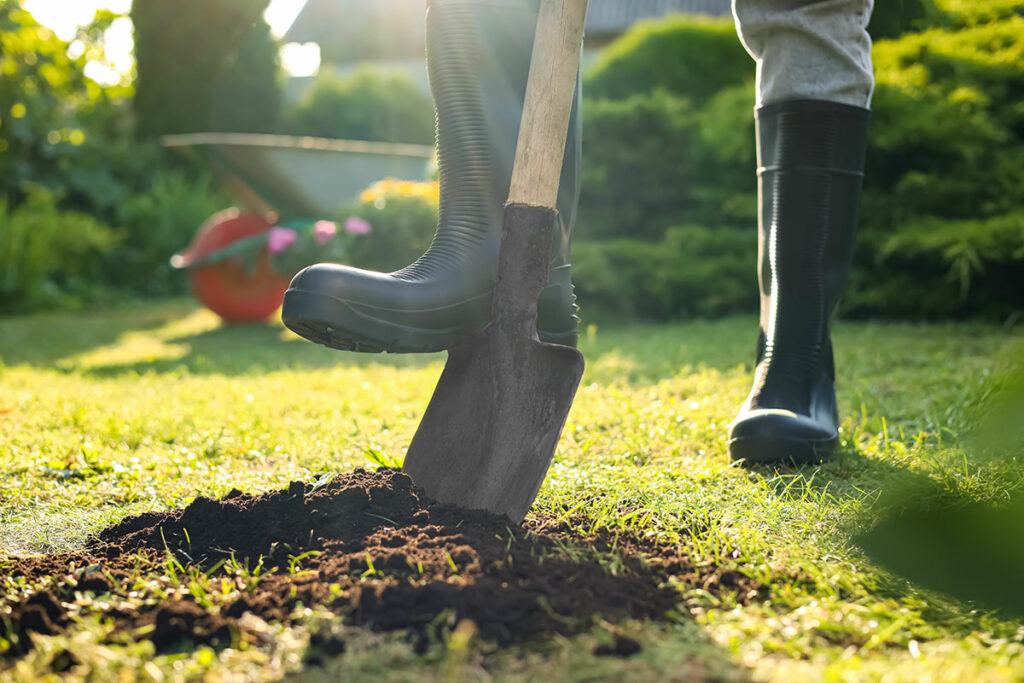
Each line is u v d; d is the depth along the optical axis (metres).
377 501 1.57
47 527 1.87
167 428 2.85
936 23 6.01
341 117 13.87
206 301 6.74
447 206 1.72
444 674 1.05
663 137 6.40
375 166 6.93
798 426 2.13
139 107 11.42
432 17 1.75
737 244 6.11
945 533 1.46
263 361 4.86
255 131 12.32
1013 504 1.45
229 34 11.34
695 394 3.17
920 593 1.33
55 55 9.37
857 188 2.31
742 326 5.49
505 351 1.59
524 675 1.05
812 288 2.29
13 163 9.66
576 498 1.83
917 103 5.55
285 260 6.35
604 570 1.34
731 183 6.41
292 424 2.91
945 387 3.14
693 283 6.02
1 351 5.65
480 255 1.67
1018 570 1.36
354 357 4.97
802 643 1.14
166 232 10.42
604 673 1.05
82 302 9.36
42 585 1.40
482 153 1.70
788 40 2.27
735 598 1.31
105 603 1.29
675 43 7.00
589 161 6.43
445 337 1.64
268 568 1.43
